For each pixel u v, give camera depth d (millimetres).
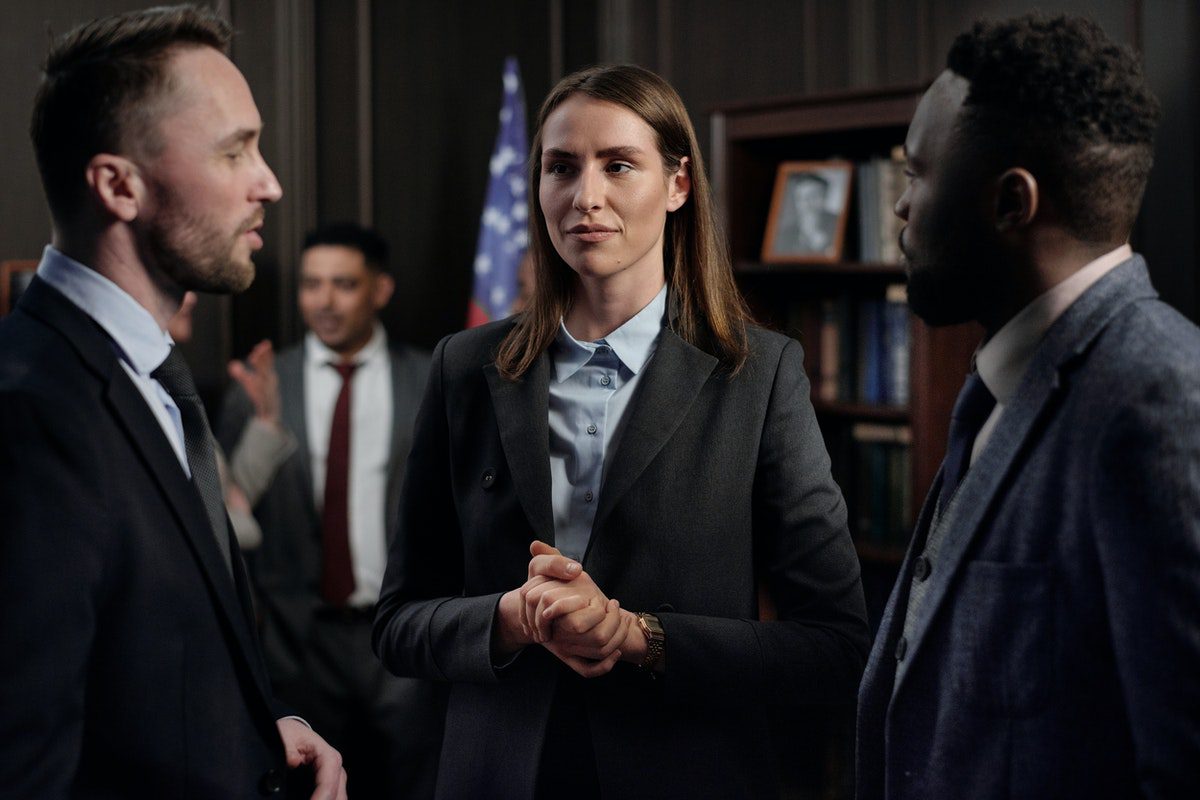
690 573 1576
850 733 3611
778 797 1661
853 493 3820
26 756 1032
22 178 3777
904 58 4219
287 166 4309
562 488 1626
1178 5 3545
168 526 1197
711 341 1682
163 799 1164
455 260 4875
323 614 3678
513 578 1603
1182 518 945
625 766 1519
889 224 3664
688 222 1697
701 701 1525
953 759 1101
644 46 4867
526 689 1577
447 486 1745
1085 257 1121
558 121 1589
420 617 1647
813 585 1599
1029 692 1051
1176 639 928
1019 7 3891
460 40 4840
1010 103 1100
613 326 1659
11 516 1061
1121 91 1081
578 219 1559
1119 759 1007
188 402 1371
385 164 4633
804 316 3914
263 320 4270
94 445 1137
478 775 1586
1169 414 974
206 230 1271
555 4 5020
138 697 1148
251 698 1274
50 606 1058
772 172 3992
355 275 3787
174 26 1263
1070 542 1037
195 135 1248
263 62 4246
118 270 1263
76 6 3838
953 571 1129
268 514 3686
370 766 3746
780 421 1635
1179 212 3582
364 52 4531
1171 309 1096
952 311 1204
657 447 1587
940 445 3465
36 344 1174
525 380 1665
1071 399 1071
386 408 3811
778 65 4523
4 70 3742
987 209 1128
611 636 1434
